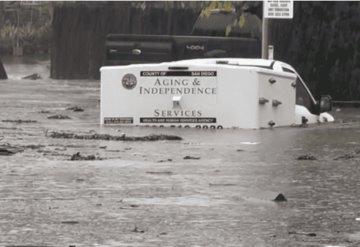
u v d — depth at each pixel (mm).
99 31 87500
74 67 87750
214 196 21625
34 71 100938
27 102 54906
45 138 33250
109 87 38469
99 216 19219
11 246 16609
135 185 23000
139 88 38156
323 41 54938
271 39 56500
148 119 38188
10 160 27250
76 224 18438
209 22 64625
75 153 28953
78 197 21328
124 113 38469
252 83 37344
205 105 37688
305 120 41719
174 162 27188
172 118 38000
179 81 37750
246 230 18109
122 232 17781
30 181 23469
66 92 66438
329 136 34969
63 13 87875
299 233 17906
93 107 51375
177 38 57906
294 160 27875
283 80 39219
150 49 57594
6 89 69125
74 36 87562
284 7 47281
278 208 20344
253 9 62406
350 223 18844
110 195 21609
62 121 41312
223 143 32219
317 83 55062
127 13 87812
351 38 54375
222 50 58500
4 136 33812
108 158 27906
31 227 18125
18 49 130000
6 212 19562
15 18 131375
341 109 53094
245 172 25344
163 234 17672
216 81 37562
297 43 55625
